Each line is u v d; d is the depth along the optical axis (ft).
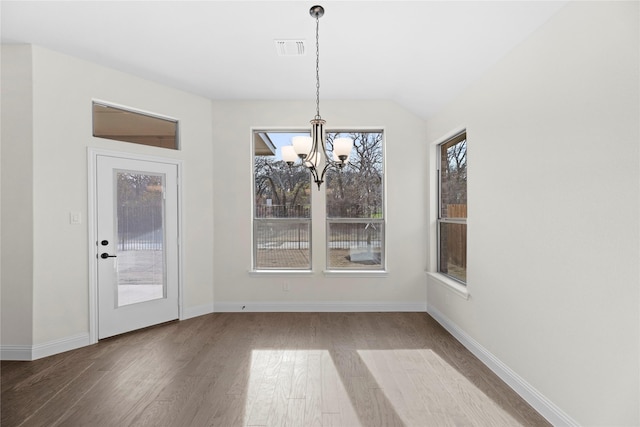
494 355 8.90
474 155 9.95
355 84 12.41
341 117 14.06
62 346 10.12
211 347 10.48
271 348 10.40
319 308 14.07
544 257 6.97
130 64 11.00
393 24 8.49
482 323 9.50
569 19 6.27
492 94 8.95
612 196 5.41
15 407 7.29
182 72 11.57
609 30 5.43
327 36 9.14
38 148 9.68
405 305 14.08
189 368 9.08
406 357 9.76
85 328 10.62
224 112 14.06
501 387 8.12
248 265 14.11
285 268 14.44
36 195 9.65
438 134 12.81
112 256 11.28
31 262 9.58
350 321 12.90
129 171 11.76
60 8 7.99
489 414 7.06
